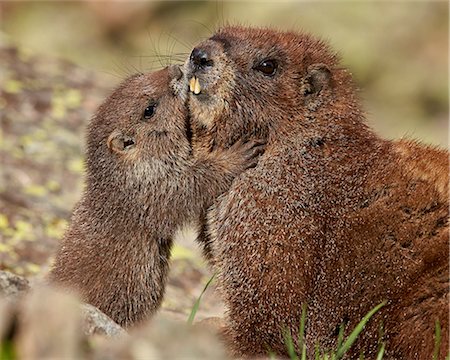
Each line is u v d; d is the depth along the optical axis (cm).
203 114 1218
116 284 1265
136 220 1277
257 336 1133
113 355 813
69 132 1880
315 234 1113
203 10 3347
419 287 1054
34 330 781
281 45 1203
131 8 3409
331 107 1179
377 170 1121
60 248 1315
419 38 3222
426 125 3055
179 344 843
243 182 1170
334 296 1097
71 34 3388
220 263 1166
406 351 1052
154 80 1313
